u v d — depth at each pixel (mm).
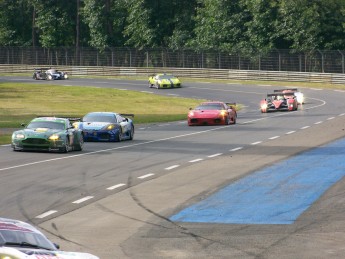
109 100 160500
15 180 45656
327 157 58562
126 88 191750
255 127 94000
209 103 102938
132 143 73438
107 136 75000
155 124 105250
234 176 48250
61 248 28562
